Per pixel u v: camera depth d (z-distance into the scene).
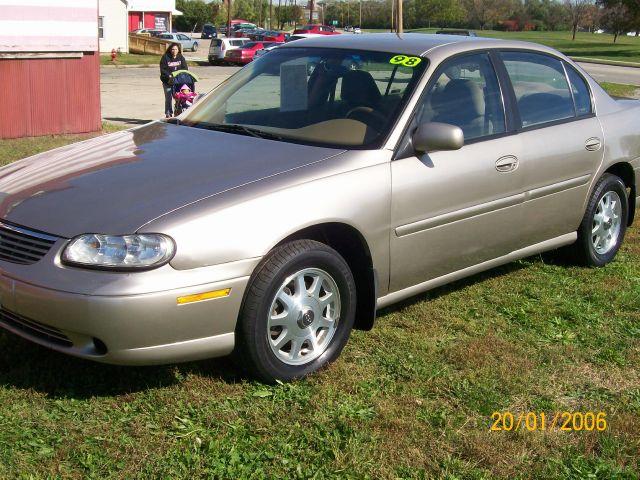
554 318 4.70
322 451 3.12
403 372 3.87
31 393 3.46
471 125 4.52
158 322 3.23
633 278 5.52
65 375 3.67
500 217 4.69
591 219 5.50
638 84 26.94
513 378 3.87
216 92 4.91
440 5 91.94
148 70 33.88
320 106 4.37
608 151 5.50
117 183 3.63
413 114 4.19
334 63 4.59
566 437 3.37
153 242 3.22
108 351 3.23
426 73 4.34
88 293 3.16
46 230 3.36
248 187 3.55
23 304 3.32
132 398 3.50
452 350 4.14
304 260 3.62
